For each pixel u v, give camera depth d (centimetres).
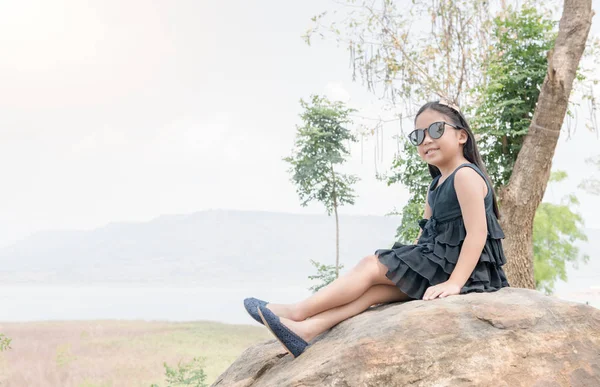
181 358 1165
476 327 178
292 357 209
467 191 205
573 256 1105
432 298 196
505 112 673
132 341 1314
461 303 187
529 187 569
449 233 210
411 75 716
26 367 1184
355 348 172
